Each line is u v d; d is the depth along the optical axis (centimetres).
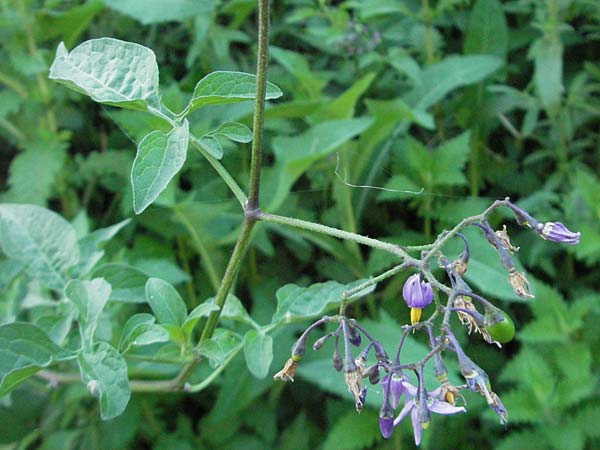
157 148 18
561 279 43
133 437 38
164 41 43
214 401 40
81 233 34
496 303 40
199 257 43
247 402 35
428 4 49
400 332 33
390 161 42
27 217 28
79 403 36
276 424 38
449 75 42
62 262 27
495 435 37
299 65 39
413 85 44
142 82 20
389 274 20
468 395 35
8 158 47
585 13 45
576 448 32
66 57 20
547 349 37
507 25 50
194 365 25
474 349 38
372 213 42
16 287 32
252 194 21
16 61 39
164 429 39
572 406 35
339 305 24
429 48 46
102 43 20
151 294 23
